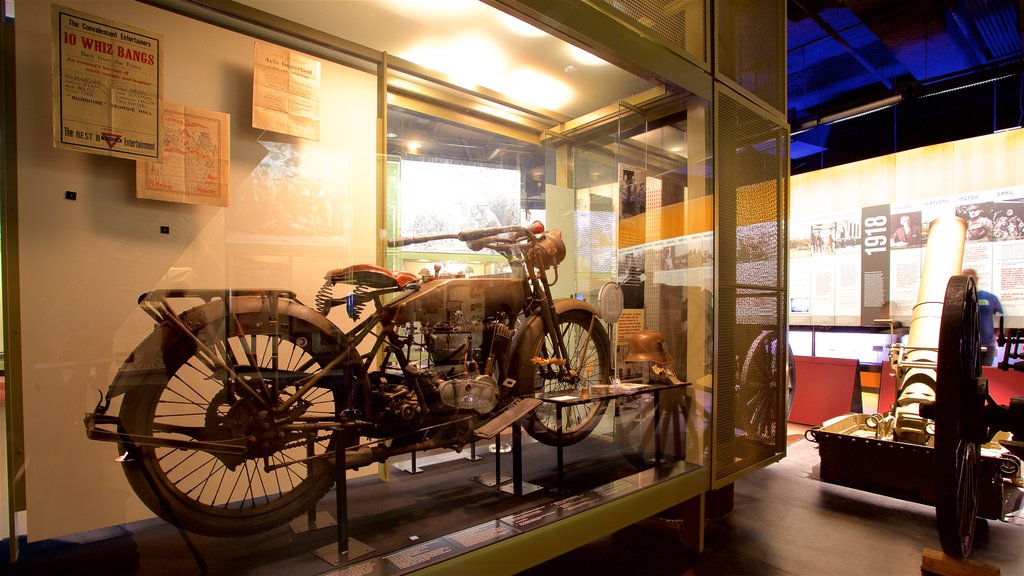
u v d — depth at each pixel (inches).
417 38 95.1
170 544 66.8
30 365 61.7
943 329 75.5
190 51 79.3
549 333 99.6
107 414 60.1
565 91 110.3
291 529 71.6
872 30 167.8
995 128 182.9
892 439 132.0
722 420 101.3
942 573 87.8
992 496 109.3
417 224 95.2
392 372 80.6
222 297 67.5
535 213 117.6
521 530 71.4
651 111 109.3
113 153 65.1
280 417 66.8
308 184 84.0
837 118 211.9
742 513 116.1
